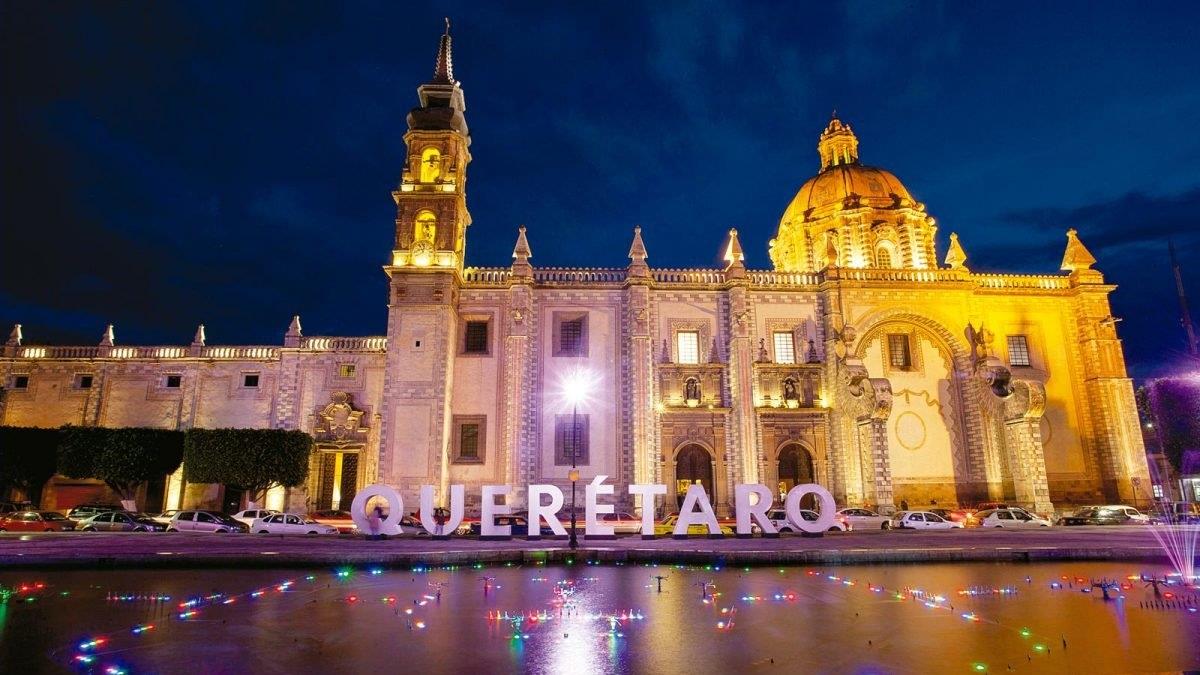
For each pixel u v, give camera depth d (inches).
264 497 1844.2
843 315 1929.1
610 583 765.9
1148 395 2508.6
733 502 1795.0
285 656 461.4
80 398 2031.3
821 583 767.7
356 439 1920.5
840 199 2282.2
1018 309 2020.2
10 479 1811.0
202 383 2027.6
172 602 647.8
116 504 1979.6
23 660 450.3
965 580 791.7
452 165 1903.3
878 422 1718.8
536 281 1904.5
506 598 670.5
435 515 1529.3
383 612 602.9
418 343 1760.6
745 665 443.2
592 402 1841.8
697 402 1857.8
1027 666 439.8
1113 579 796.6
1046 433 1942.7
